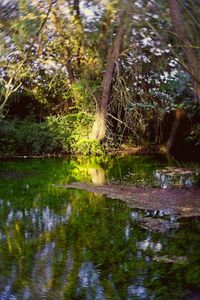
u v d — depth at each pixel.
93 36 5.79
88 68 12.20
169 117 14.62
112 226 5.54
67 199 7.18
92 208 6.51
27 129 14.10
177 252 4.52
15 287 3.72
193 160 11.88
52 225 5.64
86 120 14.22
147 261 4.29
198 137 12.82
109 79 13.30
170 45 4.20
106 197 7.25
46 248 4.75
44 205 6.77
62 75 13.96
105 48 8.12
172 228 5.38
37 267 4.18
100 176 9.39
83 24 5.40
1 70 7.67
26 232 5.35
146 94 13.21
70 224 5.68
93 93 13.80
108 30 5.41
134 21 4.09
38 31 5.13
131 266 4.18
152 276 3.92
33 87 14.66
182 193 7.36
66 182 8.74
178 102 10.85
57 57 10.71
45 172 10.15
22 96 14.93
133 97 13.82
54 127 14.29
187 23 3.67
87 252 4.59
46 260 4.37
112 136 14.43
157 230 5.32
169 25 3.94
